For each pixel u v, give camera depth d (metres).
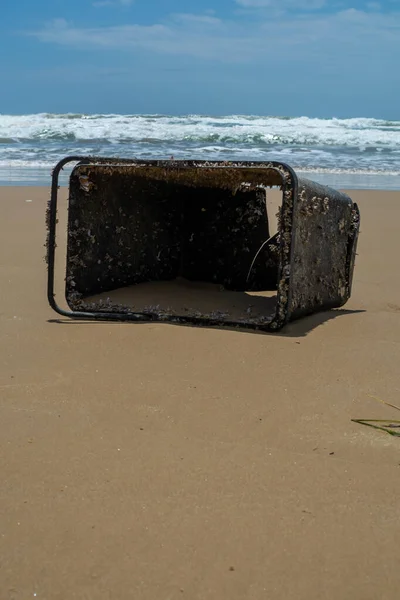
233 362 2.50
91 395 2.18
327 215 3.16
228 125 19.23
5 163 11.20
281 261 2.76
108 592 1.33
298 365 2.49
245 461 1.80
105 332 2.82
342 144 16.38
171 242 3.82
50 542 1.46
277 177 3.14
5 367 2.42
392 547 1.47
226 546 1.46
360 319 3.16
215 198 3.78
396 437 1.95
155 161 2.88
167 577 1.37
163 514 1.56
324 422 2.04
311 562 1.42
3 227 5.70
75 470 1.73
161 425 1.99
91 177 3.08
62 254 4.72
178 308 3.16
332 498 1.64
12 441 1.87
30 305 3.31
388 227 6.22
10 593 1.32
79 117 20.92
